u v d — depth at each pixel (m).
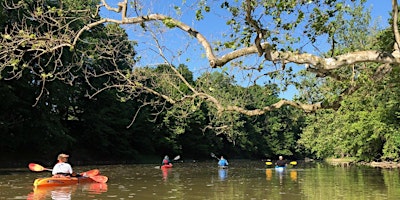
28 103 31.98
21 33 8.68
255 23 6.79
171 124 54.94
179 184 19.45
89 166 36.81
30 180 20.38
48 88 32.66
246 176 25.42
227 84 12.34
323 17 8.12
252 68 9.27
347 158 63.28
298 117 79.69
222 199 14.06
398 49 6.78
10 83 30.31
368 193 15.59
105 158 47.00
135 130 50.81
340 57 6.98
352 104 16.19
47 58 29.08
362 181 20.73
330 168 35.59
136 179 22.42
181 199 14.02
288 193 15.84
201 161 58.62
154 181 21.09
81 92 42.84
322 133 45.84
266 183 20.27
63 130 36.00
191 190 16.81
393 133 30.14
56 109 37.41
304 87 10.54
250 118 76.44
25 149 36.09
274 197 14.68
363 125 30.62
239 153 75.19
